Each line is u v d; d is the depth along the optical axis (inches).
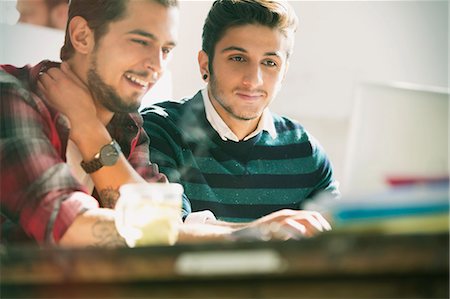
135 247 39.4
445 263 35.9
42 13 87.0
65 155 80.1
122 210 57.9
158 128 96.4
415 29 99.0
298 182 100.3
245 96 98.7
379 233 37.7
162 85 100.5
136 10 87.7
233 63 98.9
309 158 100.7
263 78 99.5
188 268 38.5
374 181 49.7
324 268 37.0
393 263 36.3
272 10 98.5
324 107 100.7
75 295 40.2
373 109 50.8
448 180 41.0
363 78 99.2
